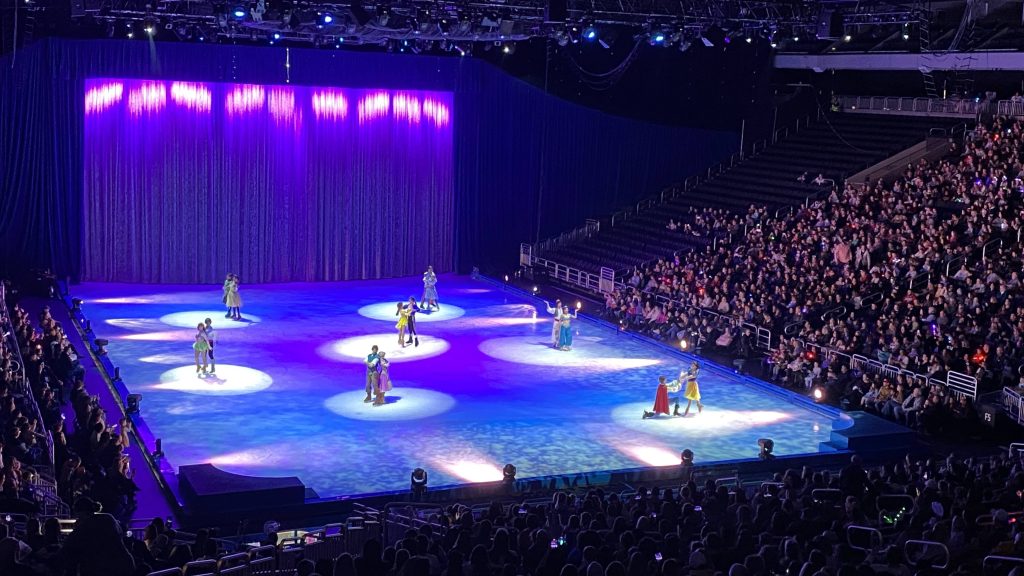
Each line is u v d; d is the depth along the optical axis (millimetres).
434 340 37875
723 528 15148
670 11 35594
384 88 47344
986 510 17547
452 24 33438
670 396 31859
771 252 41594
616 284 45000
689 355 36688
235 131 45656
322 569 12578
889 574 13289
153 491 23125
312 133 47031
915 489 19219
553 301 45312
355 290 46875
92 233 44719
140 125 44375
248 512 21828
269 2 31297
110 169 44344
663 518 16422
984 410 28828
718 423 29344
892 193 41875
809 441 28000
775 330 36312
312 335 37875
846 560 14469
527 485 23672
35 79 42188
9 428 20938
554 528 16422
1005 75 47094
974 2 42000
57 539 12172
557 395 31469
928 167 43406
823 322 35969
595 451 26531
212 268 46500
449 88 48688
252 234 46938
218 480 22406
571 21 34688
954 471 20500
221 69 44188
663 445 27203
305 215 47750
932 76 48906
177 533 17562
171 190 45250
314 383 31734
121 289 44406
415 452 26062
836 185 46406
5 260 42938
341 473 24453
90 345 35000
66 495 20172
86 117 43562
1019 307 32344
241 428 27406
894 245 38438
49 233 43531
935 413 28859
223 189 45938
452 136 49750
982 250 36250
